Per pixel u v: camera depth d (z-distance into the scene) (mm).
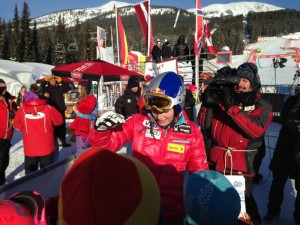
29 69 26469
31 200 1156
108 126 1745
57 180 2439
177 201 1952
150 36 13211
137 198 817
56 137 5320
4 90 4773
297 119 2740
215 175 1272
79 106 5281
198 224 1229
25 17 58250
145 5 12984
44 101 4371
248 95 2340
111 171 813
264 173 5078
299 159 2783
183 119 2055
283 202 3883
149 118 2061
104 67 7777
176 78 1916
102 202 761
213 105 2592
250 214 2537
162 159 1989
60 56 59719
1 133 4598
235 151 2498
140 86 6215
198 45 9867
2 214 901
